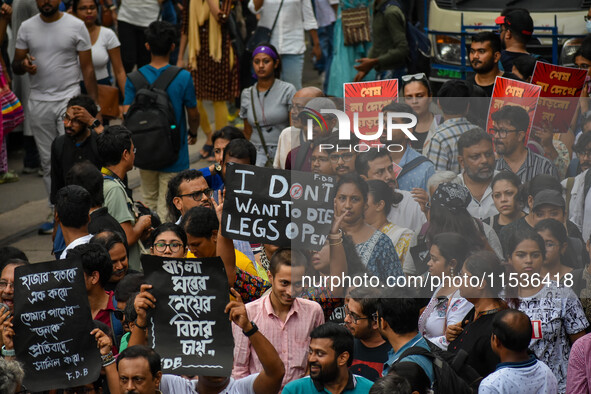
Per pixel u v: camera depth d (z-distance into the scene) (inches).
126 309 394.6
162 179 730.8
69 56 789.2
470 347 395.9
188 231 446.9
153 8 1075.9
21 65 785.6
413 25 930.1
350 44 959.0
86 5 887.1
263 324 403.2
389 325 365.4
